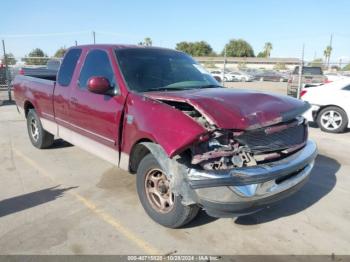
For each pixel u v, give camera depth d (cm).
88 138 491
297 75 1706
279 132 366
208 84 482
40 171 556
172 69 480
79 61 520
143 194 397
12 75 1844
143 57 473
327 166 603
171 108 357
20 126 925
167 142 333
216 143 328
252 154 345
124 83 423
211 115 329
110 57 461
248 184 325
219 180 317
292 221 401
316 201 455
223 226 386
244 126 330
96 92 432
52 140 671
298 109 380
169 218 368
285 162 354
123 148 416
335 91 889
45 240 354
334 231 381
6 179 520
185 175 332
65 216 404
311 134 877
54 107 577
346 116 873
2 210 418
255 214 415
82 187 491
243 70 4503
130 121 395
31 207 427
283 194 356
